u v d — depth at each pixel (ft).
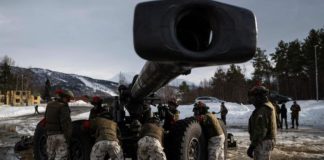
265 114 15.66
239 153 32.12
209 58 5.99
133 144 22.08
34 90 271.69
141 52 5.82
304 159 29.40
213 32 6.17
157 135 18.89
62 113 19.33
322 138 46.70
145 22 5.81
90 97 22.17
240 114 90.94
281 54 196.65
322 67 177.99
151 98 22.45
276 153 32.12
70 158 20.63
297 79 191.62
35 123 75.77
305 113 86.48
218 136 21.29
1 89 238.68
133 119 22.34
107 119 19.39
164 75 11.24
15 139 44.06
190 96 225.15
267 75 200.64
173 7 5.85
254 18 6.21
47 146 19.77
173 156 19.45
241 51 6.08
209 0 6.01
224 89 208.74
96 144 18.70
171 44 5.80
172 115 23.13
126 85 21.89
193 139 19.99
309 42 183.21
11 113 131.03
